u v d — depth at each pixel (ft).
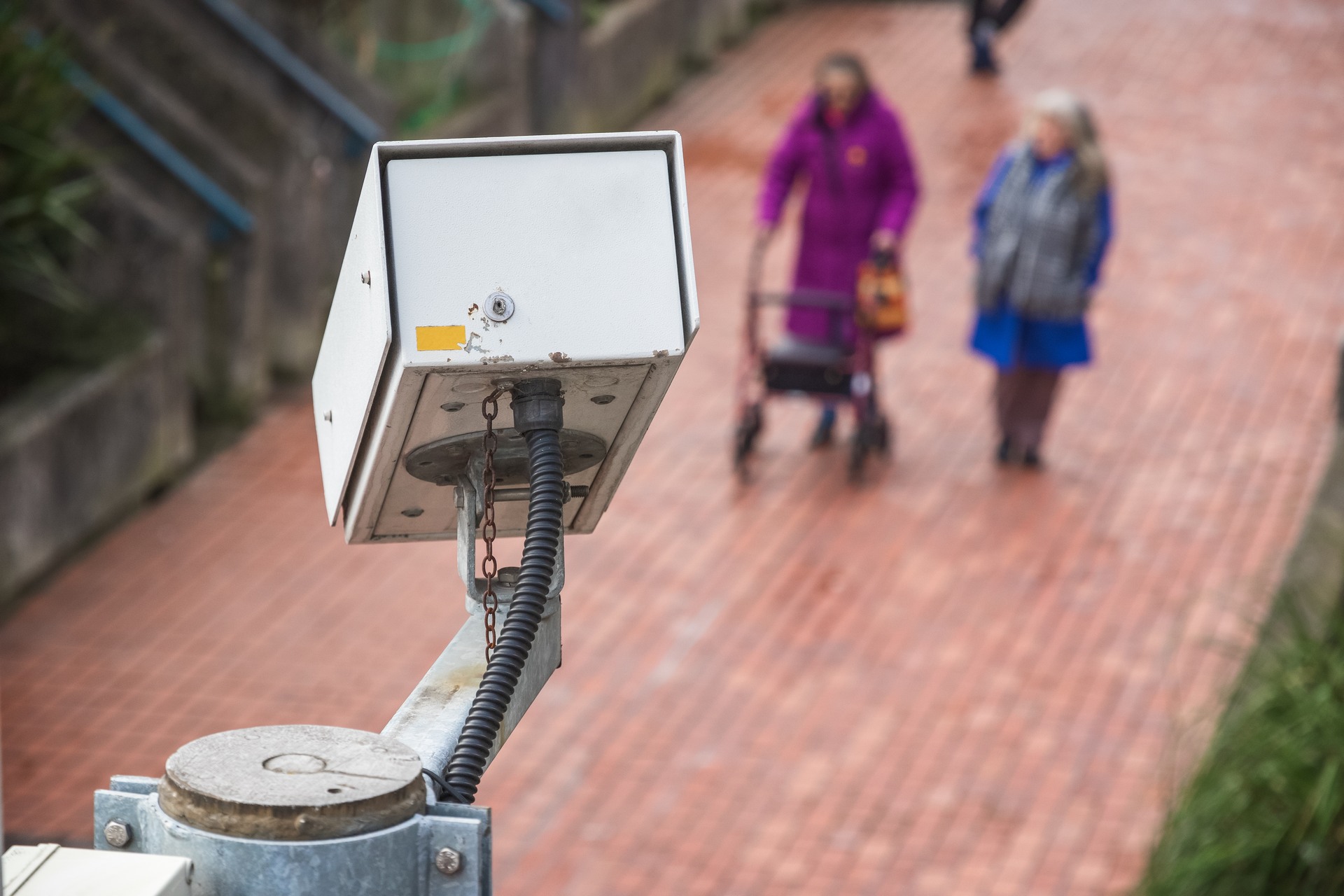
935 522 37.88
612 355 6.73
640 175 6.85
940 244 53.83
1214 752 23.58
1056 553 36.58
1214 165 60.64
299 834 5.48
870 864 26.96
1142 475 40.14
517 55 57.21
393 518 8.14
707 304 49.65
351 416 7.36
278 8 48.08
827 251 38.78
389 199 6.64
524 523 8.39
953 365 45.80
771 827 27.94
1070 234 36.99
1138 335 47.73
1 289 38.91
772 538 37.24
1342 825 21.76
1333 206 57.21
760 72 69.77
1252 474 40.29
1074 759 29.48
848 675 32.19
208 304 42.52
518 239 6.72
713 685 31.91
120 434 38.11
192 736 30.53
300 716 31.27
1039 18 75.92
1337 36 73.77
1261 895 21.89
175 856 5.47
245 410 43.27
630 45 62.90
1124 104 66.33
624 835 27.76
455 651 7.36
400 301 6.60
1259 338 47.73
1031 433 39.70
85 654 33.12
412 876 5.69
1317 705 22.38
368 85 49.16
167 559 36.86
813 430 42.09
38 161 36.76
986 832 27.66
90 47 42.34
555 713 31.01
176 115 42.19
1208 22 75.41
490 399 7.00
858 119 37.96
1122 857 26.89
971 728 30.50
